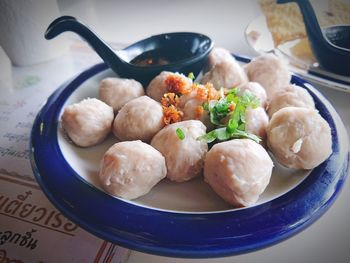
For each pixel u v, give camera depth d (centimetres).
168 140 14
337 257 11
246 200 12
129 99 18
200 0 33
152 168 13
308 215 11
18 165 16
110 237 11
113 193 12
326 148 13
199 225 11
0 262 11
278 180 14
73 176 13
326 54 19
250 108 15
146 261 11
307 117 14
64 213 12
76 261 11
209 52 19
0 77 23
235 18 29
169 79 17
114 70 19
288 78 18
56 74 23
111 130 17
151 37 21
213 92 16
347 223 12
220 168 12
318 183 13
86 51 26
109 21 30
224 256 10
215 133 14
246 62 21
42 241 12
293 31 24
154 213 12
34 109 20
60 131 16
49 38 17
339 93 19
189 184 14
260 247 11
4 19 22
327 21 22
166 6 32
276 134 14
